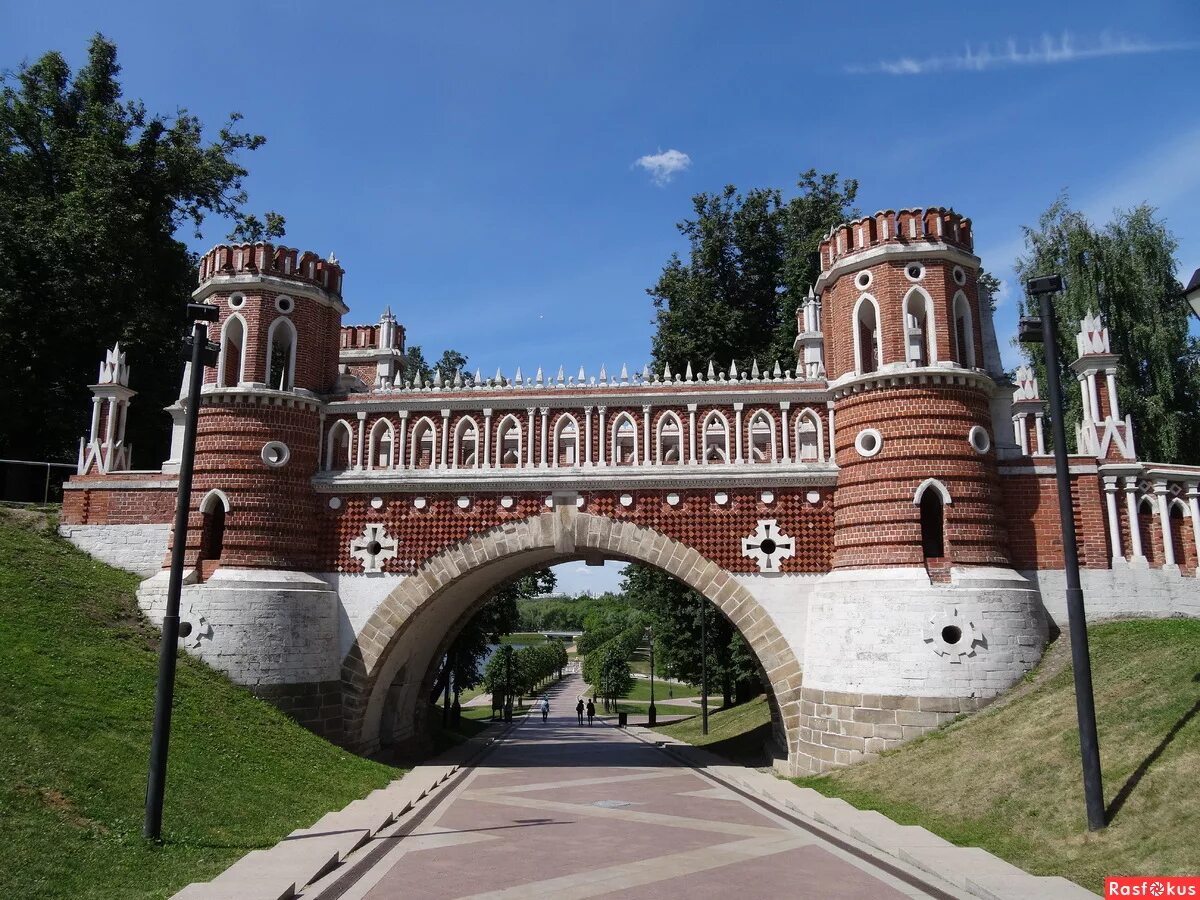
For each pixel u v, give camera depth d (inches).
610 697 3506.4
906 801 850.8
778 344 2054.6
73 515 1330.0
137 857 617.9
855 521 1122.7
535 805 965.8
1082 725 669.9
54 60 1894.7
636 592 2433.6
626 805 962.7
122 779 738.2
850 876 621.6
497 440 1267.2
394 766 1242.0
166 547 1288.1
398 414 1294.3
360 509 1275.8
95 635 1049.5
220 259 1296.8
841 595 1090.7
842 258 1195.3
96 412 1392.7
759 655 1161.4
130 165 1780.3
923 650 1026.1
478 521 1247.5
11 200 1729.8
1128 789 668.1
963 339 1173.7
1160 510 1146.0
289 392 1262.3
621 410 1248.2
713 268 2229.3
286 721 1124.5
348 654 1240.2
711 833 791.1
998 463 1153.4
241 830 733.9
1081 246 1788.9
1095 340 1196.5
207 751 892.0
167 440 1913.1
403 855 700.0
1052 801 714.8
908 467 1094.4
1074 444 1790.1
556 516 1232.2
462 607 1517.0
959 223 1179.3
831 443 1194.0
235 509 1218.0
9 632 952.3
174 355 1934.1
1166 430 1684.3
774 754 1280.8
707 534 1199.6
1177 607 1113.4
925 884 596.7
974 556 1075.3
